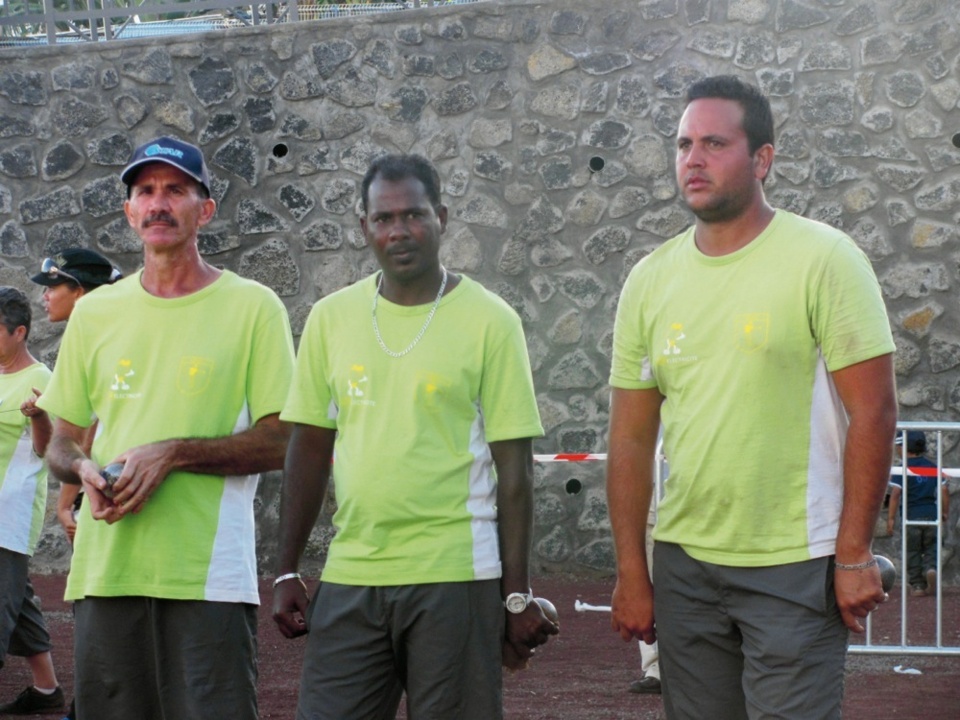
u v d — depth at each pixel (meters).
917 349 12.50
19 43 14.07
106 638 5.17
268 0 13.60
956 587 12.29
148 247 5.28
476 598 4.78
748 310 4.49
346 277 13.27
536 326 13.00
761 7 12.65
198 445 5.09
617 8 12.87
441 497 4.76
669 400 4.75
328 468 5.16
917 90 12.45
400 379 4.82
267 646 10.08
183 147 5.33
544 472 12.99
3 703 8.38
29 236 13.62
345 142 13.27
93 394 5.39
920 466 11.81
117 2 14.09
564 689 8.61
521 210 13.02
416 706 4.80
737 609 4.57
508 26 13.02
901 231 12.50
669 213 12.80
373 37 13.22
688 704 4.76
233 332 5.29
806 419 4.48
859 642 9.94
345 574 4.83
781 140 12.66
